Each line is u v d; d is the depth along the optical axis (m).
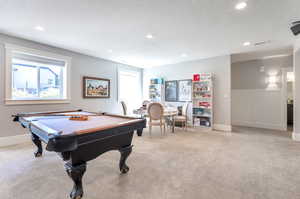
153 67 6.42
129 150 2.10
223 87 4.83
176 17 2.46
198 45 3.84
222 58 4.83
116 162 2.45
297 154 2.79
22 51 3.37
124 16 2.44
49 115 2.70
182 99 5.67
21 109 3.40
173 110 4.56
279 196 1.62
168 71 6.03
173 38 3.36
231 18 2.50
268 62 5.19
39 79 3.81
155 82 6.05
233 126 5.52
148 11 2.29
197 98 5.16
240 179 1.95
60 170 2.18
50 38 3.37
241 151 2.95
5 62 3.16
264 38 3.37
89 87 4.71
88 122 2.08
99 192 1.69
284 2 2.06
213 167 2.29
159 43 3.68
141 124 2.13
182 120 4.72
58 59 4.00
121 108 5.75
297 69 3.69
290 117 5.53
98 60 5.00
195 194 1.66
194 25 2.75
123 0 2.02
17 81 3.48
